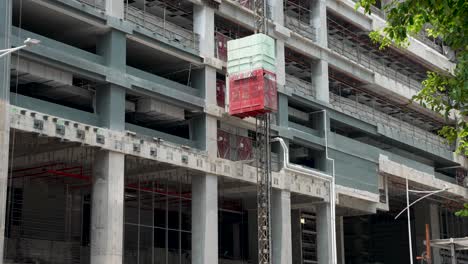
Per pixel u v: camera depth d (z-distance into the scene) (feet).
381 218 291.38
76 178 162.20
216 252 156.04
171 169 154.61
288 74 207.82
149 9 169.48
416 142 243.60
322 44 203.21
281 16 189.16
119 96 140.26
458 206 271.90
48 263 157.99
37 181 165.58
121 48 142.82
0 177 114.52
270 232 166.09
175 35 158.81
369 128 220.02
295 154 200.23
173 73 165.78
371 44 235.40
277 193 177.68
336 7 213.46
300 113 197.47
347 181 200.95
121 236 135.44
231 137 168.25
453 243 187.32
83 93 143.13
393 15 76.59
